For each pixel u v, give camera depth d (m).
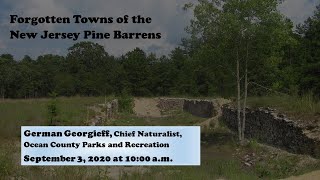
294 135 21.09
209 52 26.66
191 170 16.16
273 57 26.72
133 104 54.03
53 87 71.75
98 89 69.94
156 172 15.35
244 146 24.80
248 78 29.53
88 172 14.49
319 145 18.34
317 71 32.56
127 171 15.52
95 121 27.73
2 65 73.56
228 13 25.31
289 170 17.31
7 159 13.76
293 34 43.00
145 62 74.06
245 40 26.11
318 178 13.88
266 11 25.16
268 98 28.92
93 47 88.69
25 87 70.69
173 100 57.78
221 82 39.50
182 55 75.62
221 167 16.98
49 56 85.44
